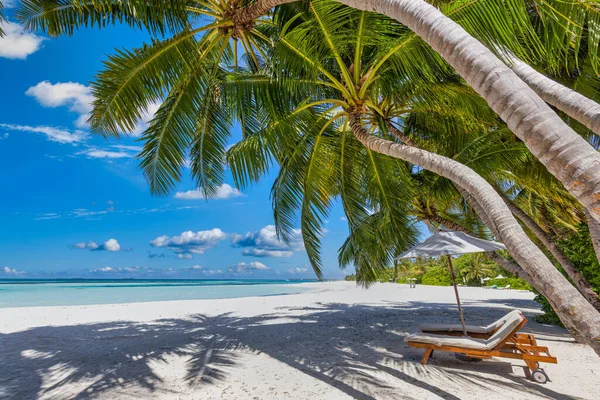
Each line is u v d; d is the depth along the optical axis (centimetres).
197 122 688
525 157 665
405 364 476
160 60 551
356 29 533
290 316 1002
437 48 212
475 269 3744
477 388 380
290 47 536
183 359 530
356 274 903
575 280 580
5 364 512
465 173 332
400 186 783
